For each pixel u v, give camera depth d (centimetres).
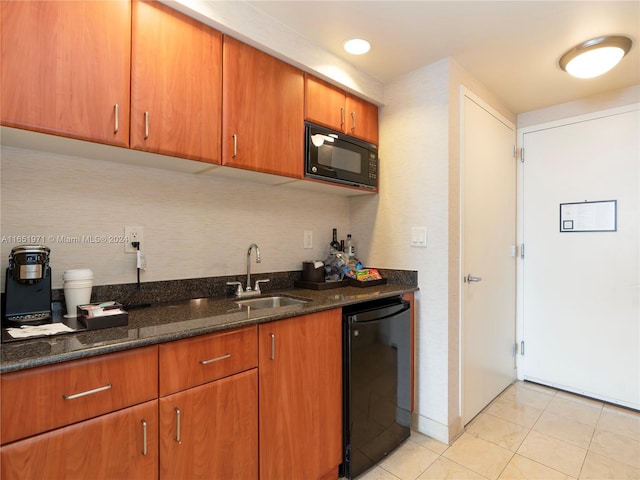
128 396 101
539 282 274
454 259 204
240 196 197
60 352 90
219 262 188
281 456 140
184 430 112
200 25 144
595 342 250
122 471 100
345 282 220
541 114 273
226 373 124
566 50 192
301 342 148
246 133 160
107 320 114
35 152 133
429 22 168
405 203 220
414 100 215
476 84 227
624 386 238
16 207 130
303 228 230
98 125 118
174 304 163
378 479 166
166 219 168
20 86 104
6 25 102
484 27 172
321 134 193
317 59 187
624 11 158
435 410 202
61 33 111
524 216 280
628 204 235
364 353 171
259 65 164
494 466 176
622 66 207
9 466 82
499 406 241
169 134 135
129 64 125
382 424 181
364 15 163
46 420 87
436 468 174
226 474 123
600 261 247
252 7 157
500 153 258
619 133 238
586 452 187
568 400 249
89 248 146
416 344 211
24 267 116
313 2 154
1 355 87
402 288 206
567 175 260
